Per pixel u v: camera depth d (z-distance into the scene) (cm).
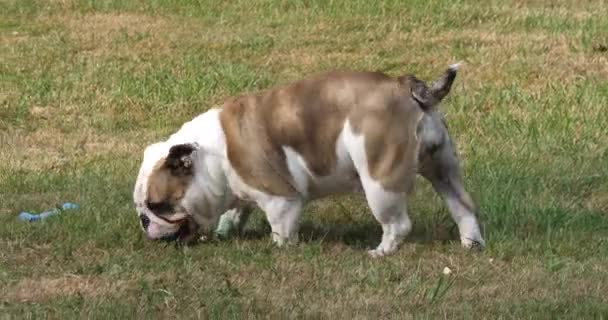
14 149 1526
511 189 1231
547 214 1128
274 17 2134
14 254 1062
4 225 1141
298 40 2016
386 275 968
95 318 885
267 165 1020
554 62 1823
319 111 995
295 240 1048
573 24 2011
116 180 1332
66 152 1500
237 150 1024
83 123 1653
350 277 969
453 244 1045
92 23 2159
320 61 1912
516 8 2127
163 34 2080
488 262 1001
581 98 1612
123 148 1510
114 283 970
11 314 900
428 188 1227
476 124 1527
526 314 873
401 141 973
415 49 1948
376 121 971
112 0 2266
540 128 1491
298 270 989
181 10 2211
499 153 1391
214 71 1853
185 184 1045
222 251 1048
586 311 875
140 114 1692
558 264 982
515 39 1953
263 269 995
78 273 1003
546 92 1666
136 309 900
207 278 974
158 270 1004
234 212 1095
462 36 1991
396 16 2103
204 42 2022
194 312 888
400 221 1012
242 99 1039
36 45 2042
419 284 943
